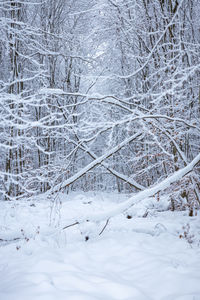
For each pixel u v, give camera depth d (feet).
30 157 33.06
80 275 12.36
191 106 25.71
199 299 10.07
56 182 21.09
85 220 17.83
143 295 10.73
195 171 20.74
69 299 10.21
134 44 32.78
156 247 16.25
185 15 26.58
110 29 34.53
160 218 23.41
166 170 25.54
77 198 34.83
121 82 37.63
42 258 14.23
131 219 23.40
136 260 14.24
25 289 10.89
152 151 26.43
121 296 10.66
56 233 18.40
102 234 19.53
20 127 17.15
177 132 21.49
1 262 14.57
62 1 41.24
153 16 29.17
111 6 31.58
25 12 35.27
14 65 27.22
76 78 44.75
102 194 41.01
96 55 42.14
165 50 25.76
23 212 25.31
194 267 12.87
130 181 23.22
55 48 38.99
